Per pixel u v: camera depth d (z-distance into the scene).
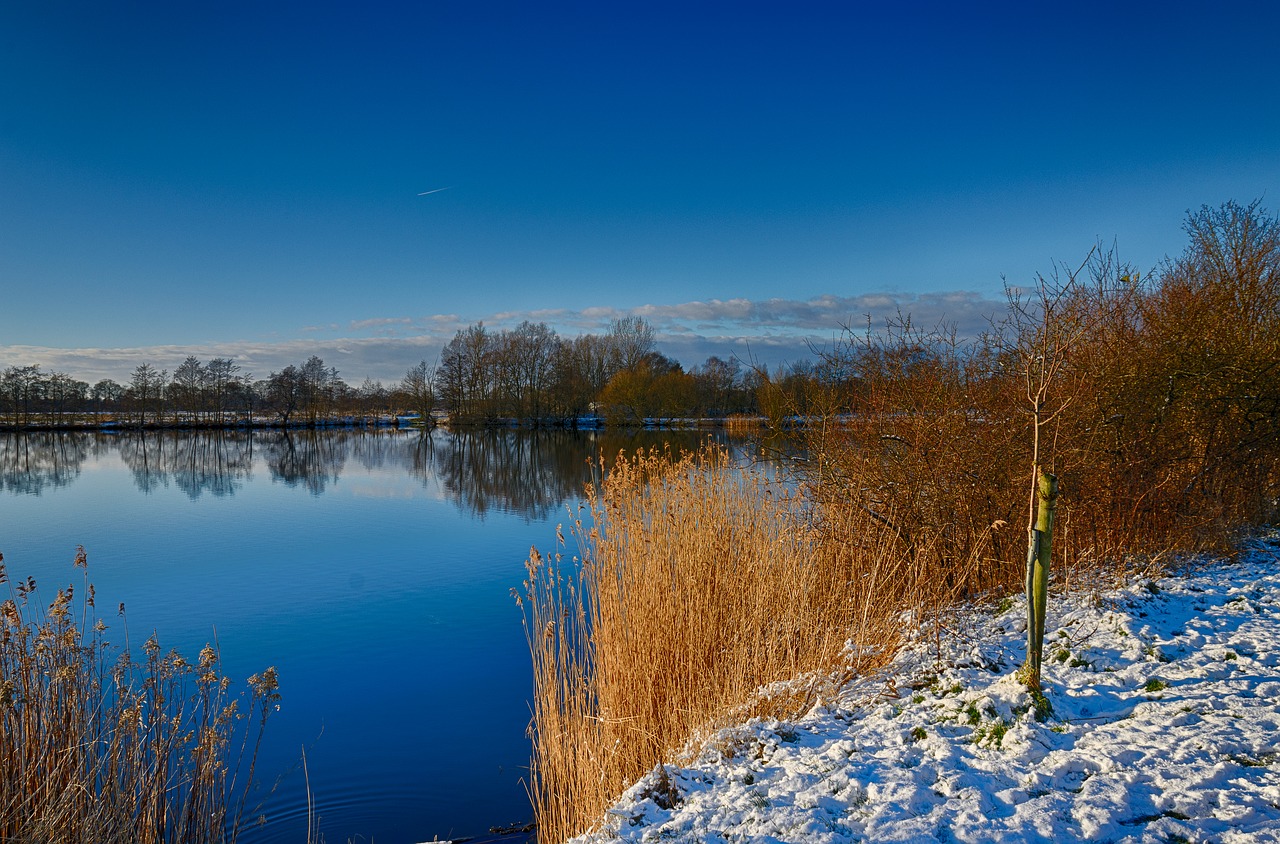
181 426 80.62
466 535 18.89
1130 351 8.70
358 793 6.86
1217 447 8.71
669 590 7.85
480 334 73.00
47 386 76.75
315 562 15.92
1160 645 5.59
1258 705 4.39
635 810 4.31
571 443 48.84
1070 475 7.61
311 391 86.06
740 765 4.66
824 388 8.80
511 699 8.93
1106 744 4.12
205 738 5.77
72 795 5.14
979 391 7.96
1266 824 3.19
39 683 5.46
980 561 7.69
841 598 7.46
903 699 5.35
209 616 12.16
